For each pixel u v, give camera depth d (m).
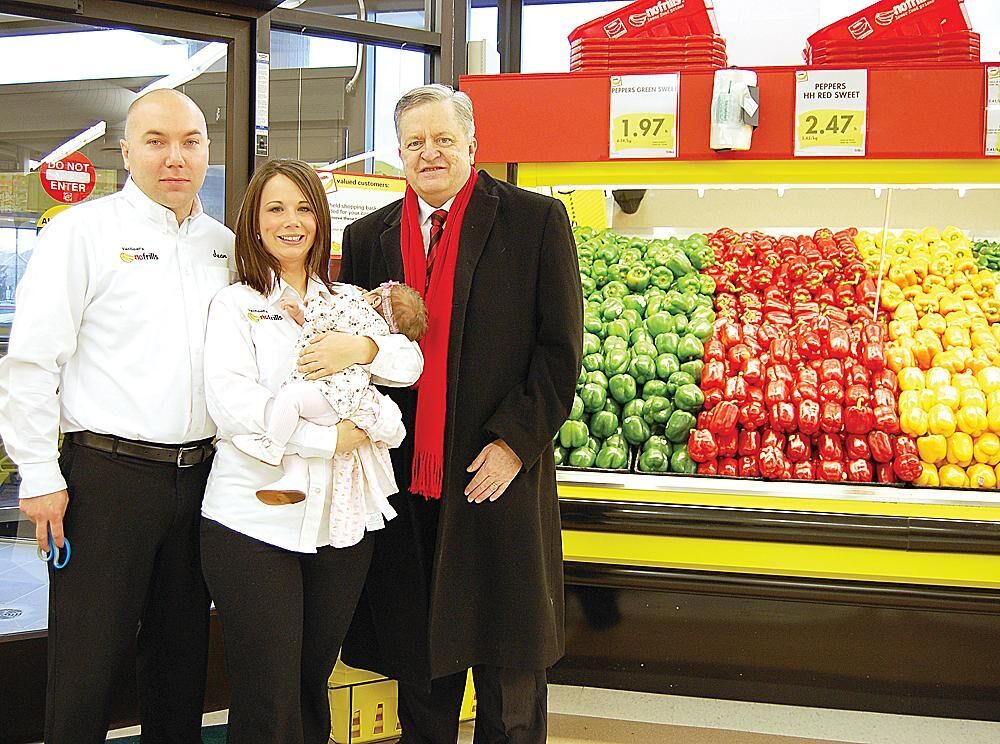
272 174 2.27
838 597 3.09
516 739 2.57
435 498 2.52
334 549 2.35
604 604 3.30
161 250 2.31
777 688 3.23
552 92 3.30
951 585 3.04
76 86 2.98
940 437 3.18
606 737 3.03
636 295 3.72
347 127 4.34
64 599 2.26
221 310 2.27
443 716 2.74
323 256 2.37
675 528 3.10
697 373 3.45
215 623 3.16
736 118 3.15
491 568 2.50
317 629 2.43
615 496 3.18
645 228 3.94
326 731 2.58
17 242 2.97
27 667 2.91
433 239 2.58
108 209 2.30
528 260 2.54
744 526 3.06
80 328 2.28
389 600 2.63
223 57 3.07
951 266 3.66
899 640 3.13
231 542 2.25
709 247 3.80
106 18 2.88
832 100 3.17
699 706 3.27
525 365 2.55
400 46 4.38
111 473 2.26
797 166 3.23
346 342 2.22
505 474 2.45
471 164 2.60
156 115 2.27
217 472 2.29
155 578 2.50
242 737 2.29
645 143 3.26
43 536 2.22
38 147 2.96
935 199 3.74
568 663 3.37
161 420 2.27
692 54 3.33
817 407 3.28
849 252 3.70
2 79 2.90
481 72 4.73
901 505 3.02
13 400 2.17
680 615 3.25
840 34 3.42
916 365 3.42
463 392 2.51
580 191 3.89
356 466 2.32
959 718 3.15
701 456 3.29
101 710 2.31
